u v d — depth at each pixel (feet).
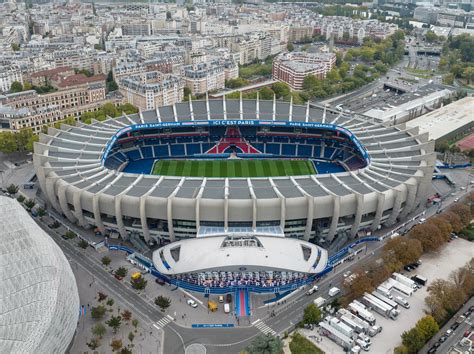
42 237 574.56
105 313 595.47
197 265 630.74
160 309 607.37
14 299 466.70
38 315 453.99
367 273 643.45
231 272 647.97
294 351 539.70
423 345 543.39
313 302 616.39
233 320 590.14
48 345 441.68
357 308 593.01
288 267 631.97
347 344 540.93
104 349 540.52
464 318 598.34
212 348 545.85
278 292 638.94
